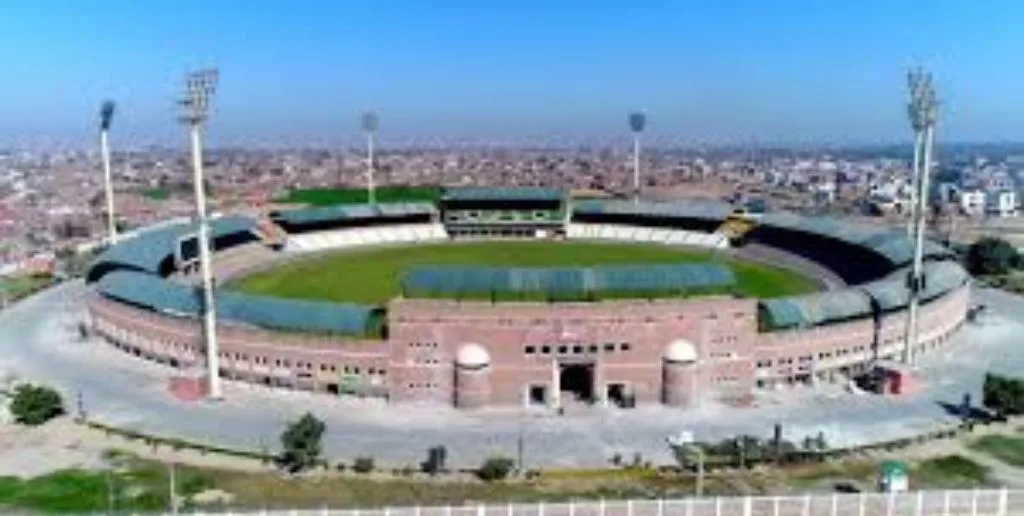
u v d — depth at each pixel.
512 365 120.25
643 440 109.69
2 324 164.75
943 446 107.75
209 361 123.69
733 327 123.25
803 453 103.62
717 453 104.44
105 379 132.38
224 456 104.88
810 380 131.12
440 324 120.06
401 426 114.44
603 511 80.81
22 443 108.62
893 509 82.19
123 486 96.44
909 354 135.50
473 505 82.31
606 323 119.81
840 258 195.12
